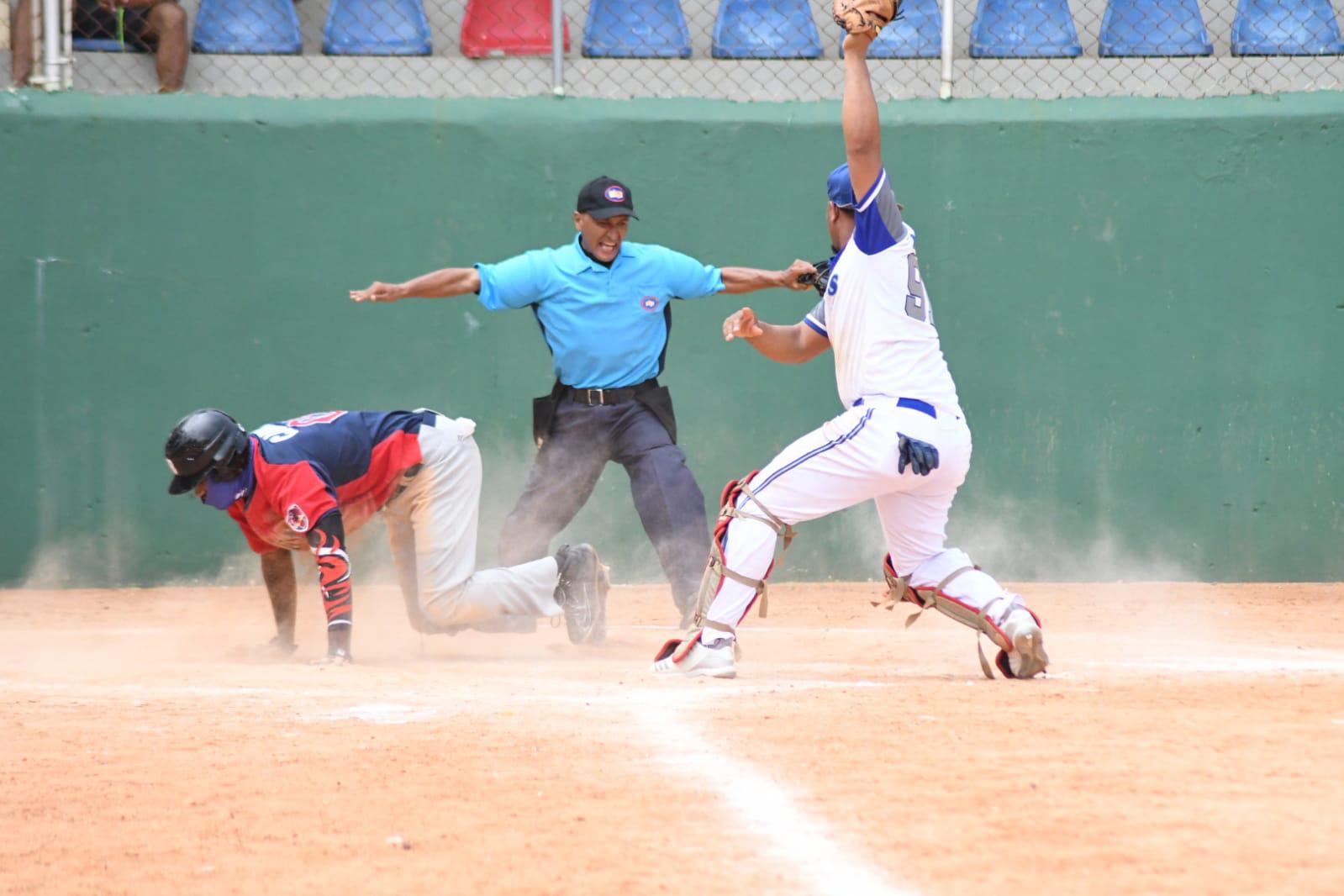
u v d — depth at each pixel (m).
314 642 27.11
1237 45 42.12
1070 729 15.41
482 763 14.03
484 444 38.19
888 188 19.28
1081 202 38.19
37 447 37.62
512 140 38.22
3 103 37.38
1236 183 38.03
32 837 11.62
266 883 10.30
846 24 18.75
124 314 37.75
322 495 21.66
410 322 38.12
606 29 42.50
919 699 17.75
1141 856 10.47
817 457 19.56
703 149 38.25
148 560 37.94
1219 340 38.16
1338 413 38.06
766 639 27.64
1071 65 40.91
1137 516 38.28
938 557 20.66
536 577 23.95
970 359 38.38
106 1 39.88
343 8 42.75
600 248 26.14
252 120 37.94
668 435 26.75
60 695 18.78
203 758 14.47
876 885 9.95
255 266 37.97
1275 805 11.90
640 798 12.53
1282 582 38.12
